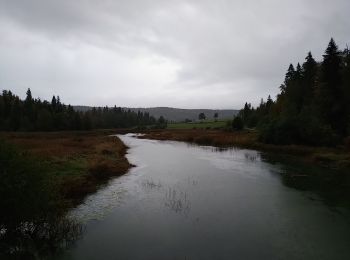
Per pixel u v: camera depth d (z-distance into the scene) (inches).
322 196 804.0
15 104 4148.6
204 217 639.1
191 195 800.9
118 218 622.2
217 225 597.6
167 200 753.0
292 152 1614.2
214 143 2274.9
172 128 4926.2
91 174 962.7
